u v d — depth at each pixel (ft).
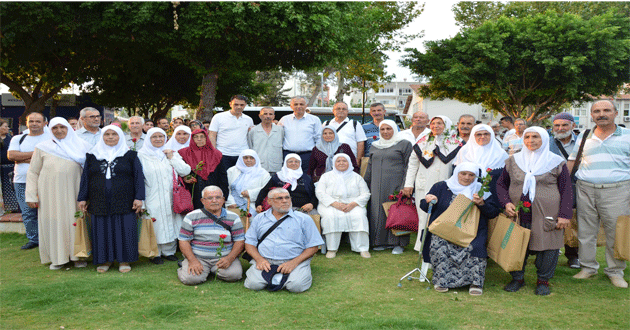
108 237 17.56
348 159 20.97
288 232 16.06
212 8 47.44
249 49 54.24
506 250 15.08
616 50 74.64
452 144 18.93
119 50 61.05
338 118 23.71
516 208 15.08
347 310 13.58
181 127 21.30
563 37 76.28
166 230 19.08
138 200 17.81
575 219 17.62
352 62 56.24
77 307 13.73
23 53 52.31
